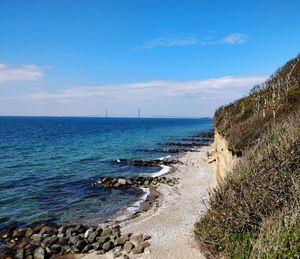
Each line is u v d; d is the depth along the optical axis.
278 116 17.02
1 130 122.69
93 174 36.12
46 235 17.53
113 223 19.52
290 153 9.61
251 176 10.01
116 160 46.44
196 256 13.13
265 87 26.77
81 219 20.64
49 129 135.88
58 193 27.50
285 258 6.75
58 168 39.69
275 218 8.09
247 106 24.03
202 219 12.13
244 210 9.26
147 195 26.53
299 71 26.41
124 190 28.48
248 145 15.01
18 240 17.06
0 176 34.19
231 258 8.96
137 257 14.20
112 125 193.12
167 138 89.94
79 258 14.81
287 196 8.70
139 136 97.25
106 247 15.38
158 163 43.81
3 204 23.98
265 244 7.26
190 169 38.62
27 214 21.73
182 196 25.16
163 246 15.08
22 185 30.25
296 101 18.30
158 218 19.70
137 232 17.38
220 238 9.95
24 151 56.41
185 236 15.99
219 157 23.53
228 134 20.05
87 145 68.25
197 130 137.75
